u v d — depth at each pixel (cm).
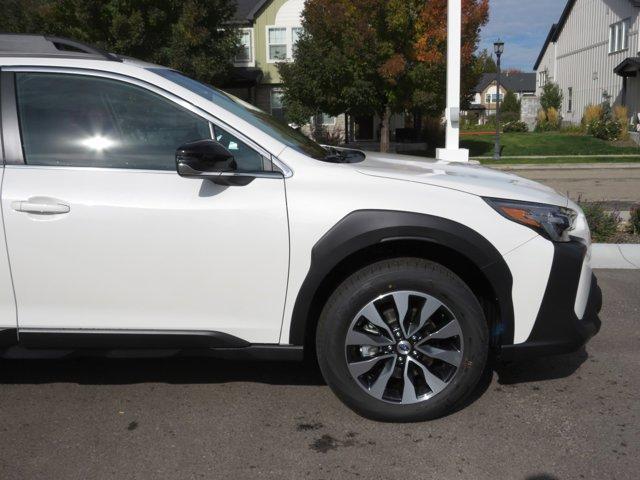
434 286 311
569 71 3559
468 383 320
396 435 320
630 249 679
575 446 308
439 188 322
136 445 311
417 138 2675
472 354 317
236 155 324
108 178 318
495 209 318
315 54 2014
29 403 355
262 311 321
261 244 314
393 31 1903
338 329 316
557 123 3362
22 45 337
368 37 1888
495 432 322
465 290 314
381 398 323
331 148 426
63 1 1942
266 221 313
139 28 1931
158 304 320
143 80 328
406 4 1858
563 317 322
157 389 373
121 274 316
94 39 1992
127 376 392
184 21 2002
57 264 314
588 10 3247
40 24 2019
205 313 322
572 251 321
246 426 330
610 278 612
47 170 318
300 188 317
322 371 326
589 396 361
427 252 330
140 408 350
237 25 2427
